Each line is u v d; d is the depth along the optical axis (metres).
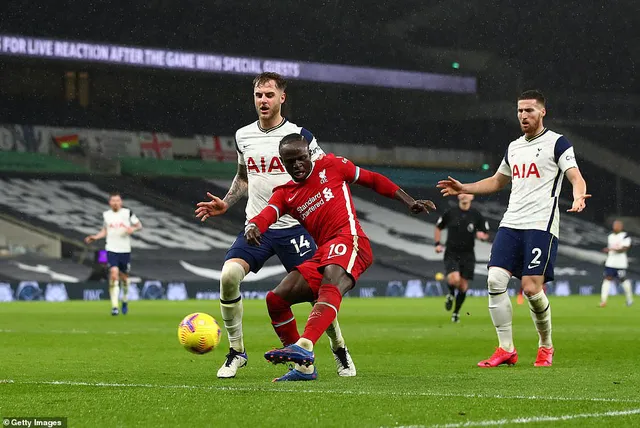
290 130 11.34
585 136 78.69
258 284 52.84
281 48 71.69
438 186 13.90
